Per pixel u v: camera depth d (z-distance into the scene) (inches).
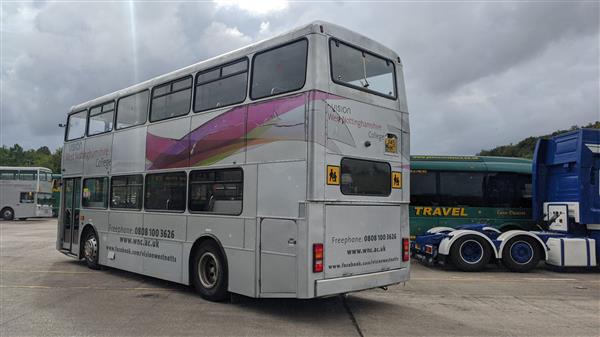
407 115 312.0
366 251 274.4
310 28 256.7
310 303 308.3
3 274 420.8
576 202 478.9
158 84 371.2
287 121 258.4
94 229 443.2
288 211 252.5
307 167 245.3
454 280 422.0
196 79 332.2
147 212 369.1
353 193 267.1
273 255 259.0
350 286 260.8
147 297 322.0
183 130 338.0
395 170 298.8
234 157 290.4
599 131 479.8
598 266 488.4
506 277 443.8
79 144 485.1
